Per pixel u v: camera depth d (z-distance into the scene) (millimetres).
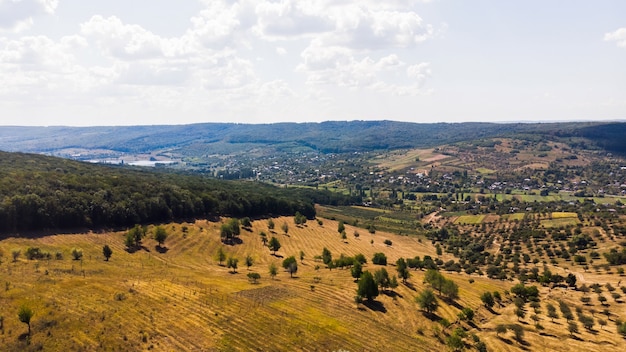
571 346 95312
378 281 115625
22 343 58156
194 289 93125
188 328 72375
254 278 115625
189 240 159125
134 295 82062
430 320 102812
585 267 173750
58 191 148375
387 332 90625
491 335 99500
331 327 86250
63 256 111250
